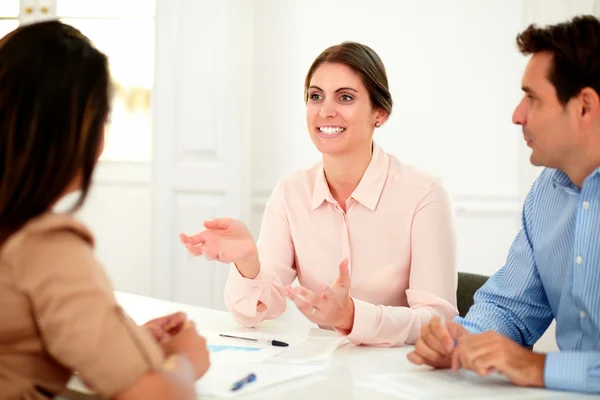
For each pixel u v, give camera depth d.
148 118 3.80
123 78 3.79
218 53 3.33
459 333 1.27
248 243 1.52
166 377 0.84
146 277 3.83
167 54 3.39
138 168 3.81
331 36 3.50
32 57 0.84
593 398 1.04
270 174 3.60
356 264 1.72
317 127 1.71
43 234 0.83
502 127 3.36
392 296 1.71
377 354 1.33
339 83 1.67
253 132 3.61
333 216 1.75
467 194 3.40
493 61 3.36
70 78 0.85
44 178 0.84
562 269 1.30
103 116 0.90
